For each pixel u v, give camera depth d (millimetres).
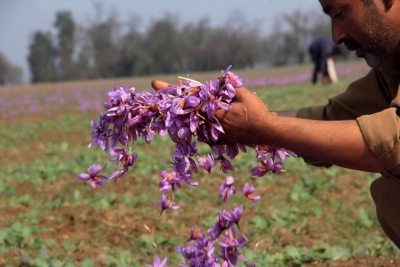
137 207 6449
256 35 99688
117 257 4723
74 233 5527
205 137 2137
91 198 6953
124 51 97750
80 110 23766
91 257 4785
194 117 2051
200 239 2449
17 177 8328
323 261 4316
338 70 43375
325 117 2650
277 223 5457
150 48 97250
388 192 2486
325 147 2029
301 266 4246
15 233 5273
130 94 2229
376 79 2543
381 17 2088
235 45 97875
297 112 2705
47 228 5625
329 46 23344
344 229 5367
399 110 2088
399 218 2453
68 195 7133
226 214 2363
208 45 98312
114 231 5461
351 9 2100
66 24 101188
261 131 2047
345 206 6230
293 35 101188
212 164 2182
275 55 103125
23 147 12469
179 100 2051
